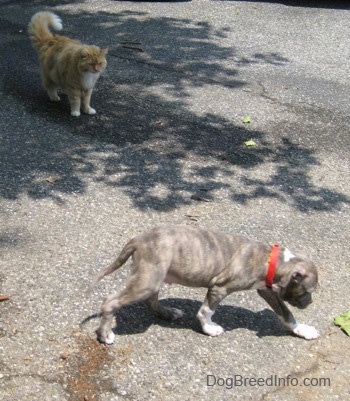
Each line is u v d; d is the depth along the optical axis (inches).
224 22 166.9
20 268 75.3
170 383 63.3
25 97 117.9
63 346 65.8
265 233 86.2
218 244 65.6
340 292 77.3
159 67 135.9
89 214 86.4
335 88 132.3
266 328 71.3
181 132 110.1
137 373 63.9
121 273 75.9
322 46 155.3
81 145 103.3
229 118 116.2
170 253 64.2
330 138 112.5
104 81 127.0
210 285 66.7
